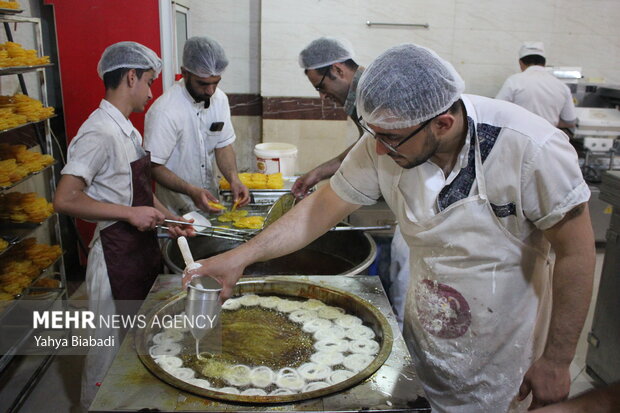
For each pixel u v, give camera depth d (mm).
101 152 1884
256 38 4320
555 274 1242
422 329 1436
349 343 1327
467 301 1327
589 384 2617
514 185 1186
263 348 1312
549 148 1149
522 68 4129
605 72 4473
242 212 2523
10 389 2432
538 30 4297
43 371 2578
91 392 2051
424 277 1404
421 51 1156
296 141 4402
